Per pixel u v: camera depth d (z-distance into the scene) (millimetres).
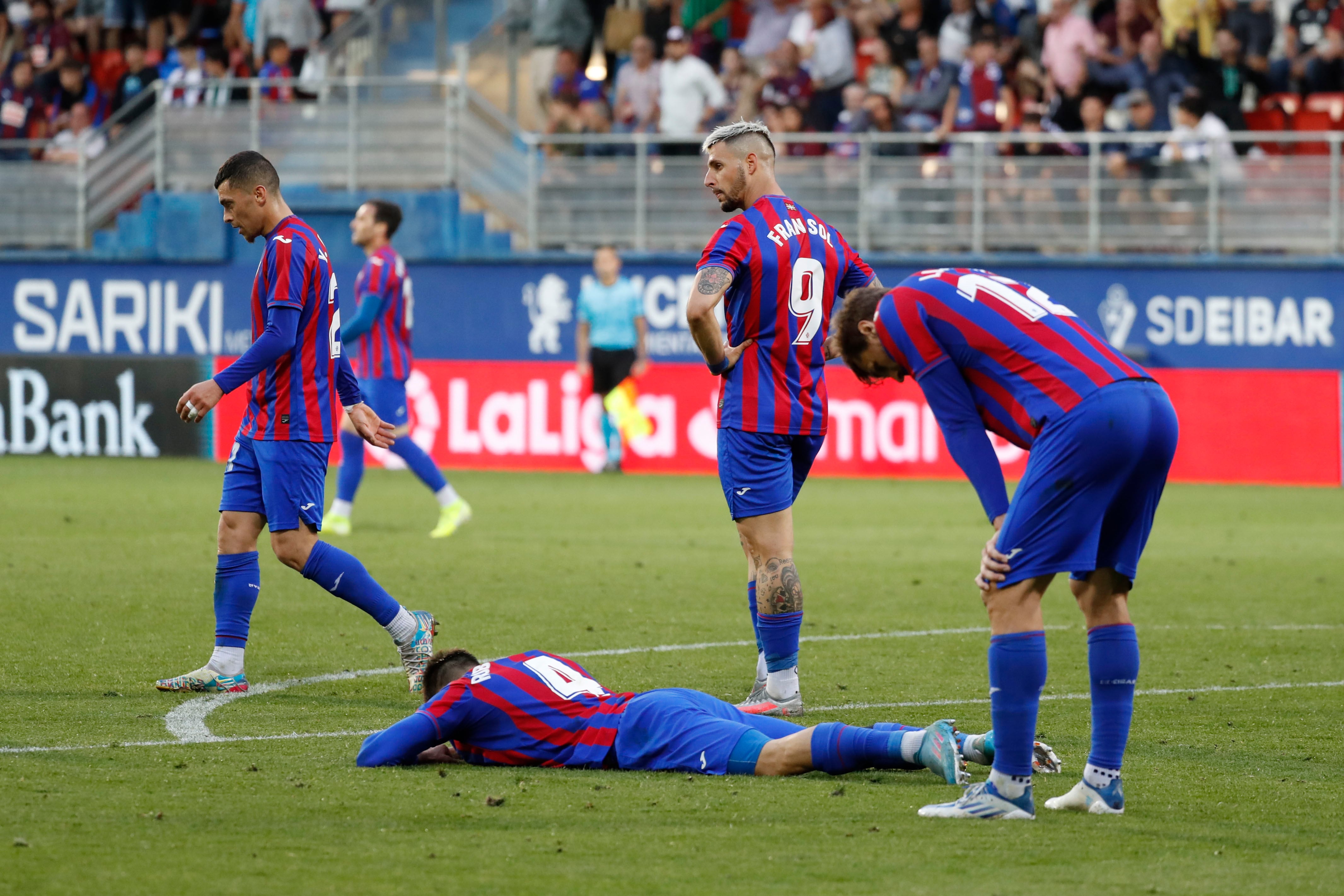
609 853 13672
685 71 70812
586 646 25859
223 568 22062
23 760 17297
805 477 21797
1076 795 15391
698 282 20422
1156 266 66125
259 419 21781
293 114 71375
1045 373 14664
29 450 67688
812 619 29469
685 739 16641
